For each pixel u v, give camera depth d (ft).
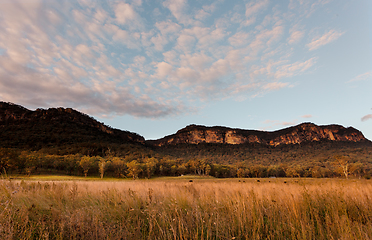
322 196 20.08
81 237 12.00
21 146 520.42
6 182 21.02
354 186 26.18
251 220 14.46
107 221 14.94
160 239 12.49
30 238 11.70
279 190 24.98
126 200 19.77
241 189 27.14
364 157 479.41
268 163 645.92
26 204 17.19
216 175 421.18
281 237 12.82
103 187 29.25
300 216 15.17
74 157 328.90
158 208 17.44
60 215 14.66
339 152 621.31
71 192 21.54
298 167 354.95
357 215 16.25
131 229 13.88
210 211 16.44
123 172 324.60
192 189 27.96
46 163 278.26
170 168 414.41
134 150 620.08
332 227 13.12
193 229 13.83
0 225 11.60
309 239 12.19
